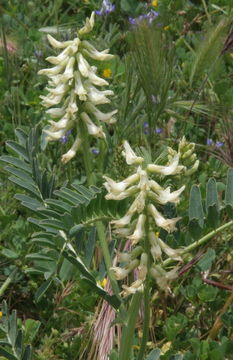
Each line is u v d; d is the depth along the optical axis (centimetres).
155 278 294
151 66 443
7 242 475
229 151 478
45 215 341
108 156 481
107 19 682
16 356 348
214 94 563
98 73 582
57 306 446
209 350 398
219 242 456
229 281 444
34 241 321
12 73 600
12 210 493
